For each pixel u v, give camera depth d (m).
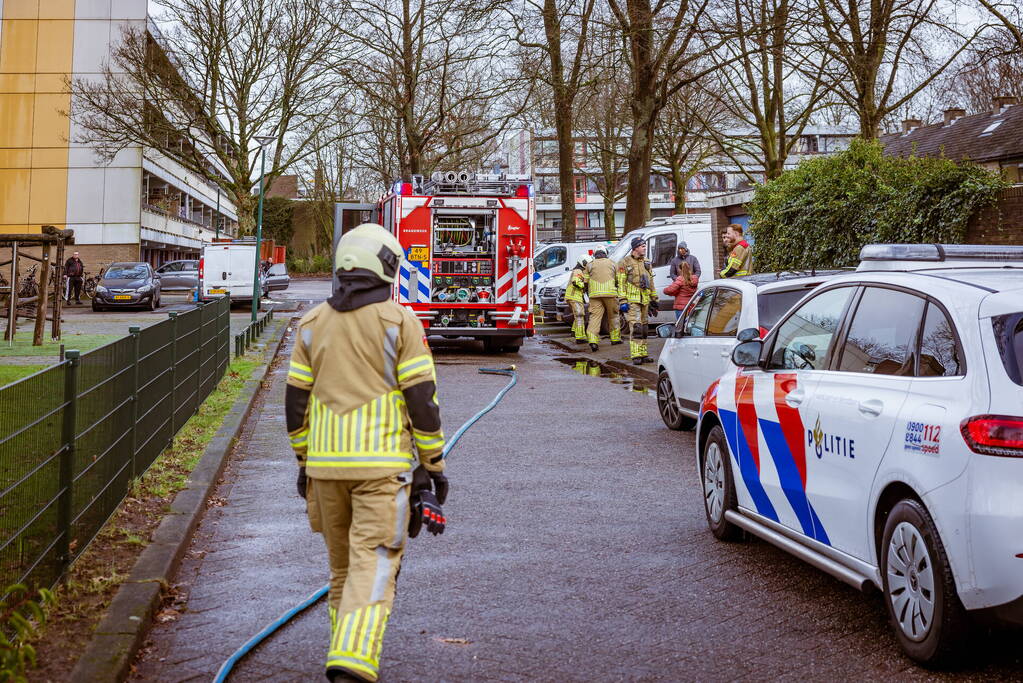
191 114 38.53
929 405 4.28
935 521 4.12
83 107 38.75
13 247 19.98
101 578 5.22
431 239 19.23
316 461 3.76
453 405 13.17
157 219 54.41
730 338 9.69
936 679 4.18
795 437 5.38
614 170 50.69
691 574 5.78
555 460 9.42
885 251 5.53
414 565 6.00
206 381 12.38
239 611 5.17
